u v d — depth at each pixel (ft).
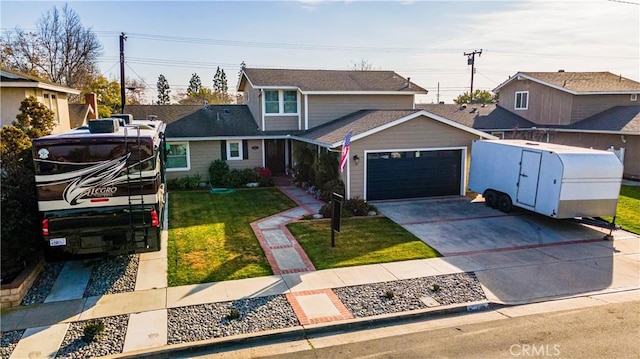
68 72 142.20
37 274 30.71
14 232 29.14
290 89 73.41
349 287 29.30
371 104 77.61
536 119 90.02
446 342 22.50
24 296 27.43
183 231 42.50
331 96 75.25
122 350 21.54
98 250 30.17
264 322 24.41
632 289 29.76
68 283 29.73
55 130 66.23
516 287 29.78
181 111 78.89
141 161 30.53
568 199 41.22
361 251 36.55
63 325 23.98
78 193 29.71
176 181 66.95
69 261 33.65
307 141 62.75
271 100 73.31
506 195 49.11
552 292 29.12
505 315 25.95
